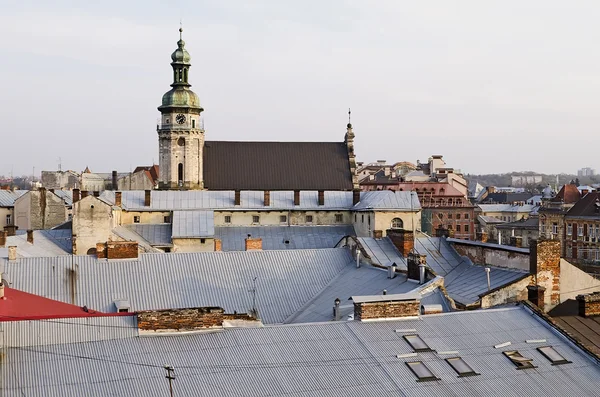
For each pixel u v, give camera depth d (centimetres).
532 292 4859
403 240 7081
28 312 4181
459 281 6800
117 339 3431
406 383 3334
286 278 6281
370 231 12000
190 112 14612
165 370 3209
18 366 3128
